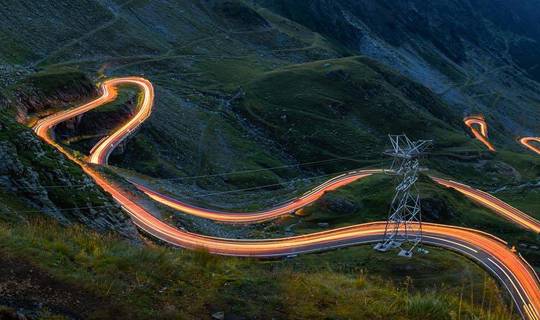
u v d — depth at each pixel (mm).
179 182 115062
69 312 14477
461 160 190375
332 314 16594
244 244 75625
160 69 184750
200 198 101062
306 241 81312
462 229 90562
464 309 17906
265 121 172250
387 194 102875
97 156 99188
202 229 76375
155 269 18094
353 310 16953
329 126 177375
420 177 122250
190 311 15805
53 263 16859
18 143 41125
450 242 84000
